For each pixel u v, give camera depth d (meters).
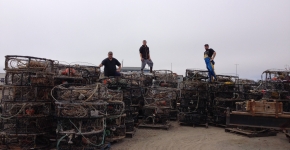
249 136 9.09
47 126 6.95
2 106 6.80
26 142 6.62
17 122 6.44
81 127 6.29
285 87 10.87
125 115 8.26
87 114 6.12
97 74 9.10
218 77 12.45
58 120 6.24
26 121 6.61
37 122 6.62
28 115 6.48
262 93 11.26
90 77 8.48
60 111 6.23
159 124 10.51
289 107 10.51
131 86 10.03
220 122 10.87
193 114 10.98
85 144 6.33
